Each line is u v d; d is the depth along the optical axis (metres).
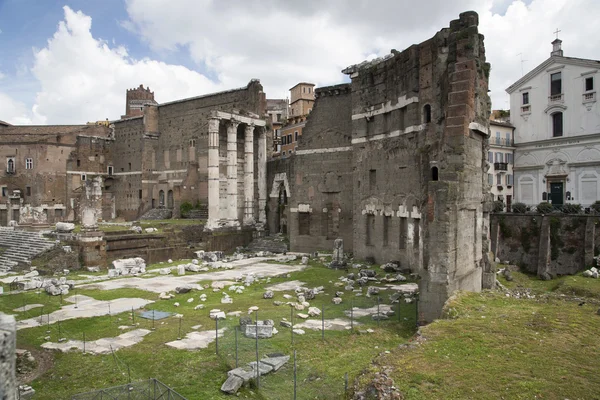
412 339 18.34
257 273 40.50
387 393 13.53
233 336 21.08
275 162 65.56
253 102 67.69
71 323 24.39
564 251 42.75
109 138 90.88
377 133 41.81
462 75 27.14
